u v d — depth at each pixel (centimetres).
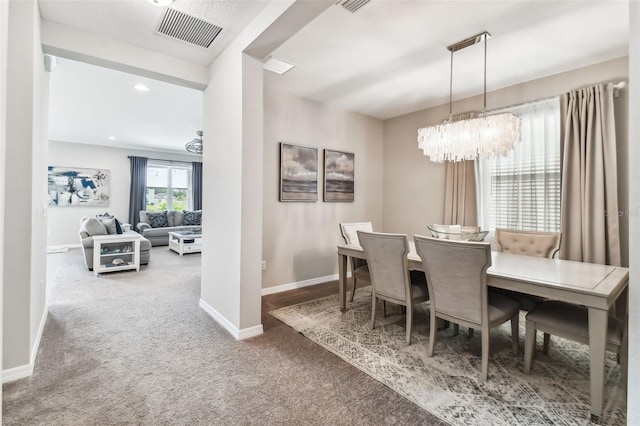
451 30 247
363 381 191
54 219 709
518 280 185
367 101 419
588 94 295
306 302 346
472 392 180
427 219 444
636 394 89
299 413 162
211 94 301
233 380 191
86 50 243
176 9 218
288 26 212
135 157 802
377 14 228
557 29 244
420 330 270
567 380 193
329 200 438
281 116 387
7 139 188
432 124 439
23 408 163
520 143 345
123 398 173
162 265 537
